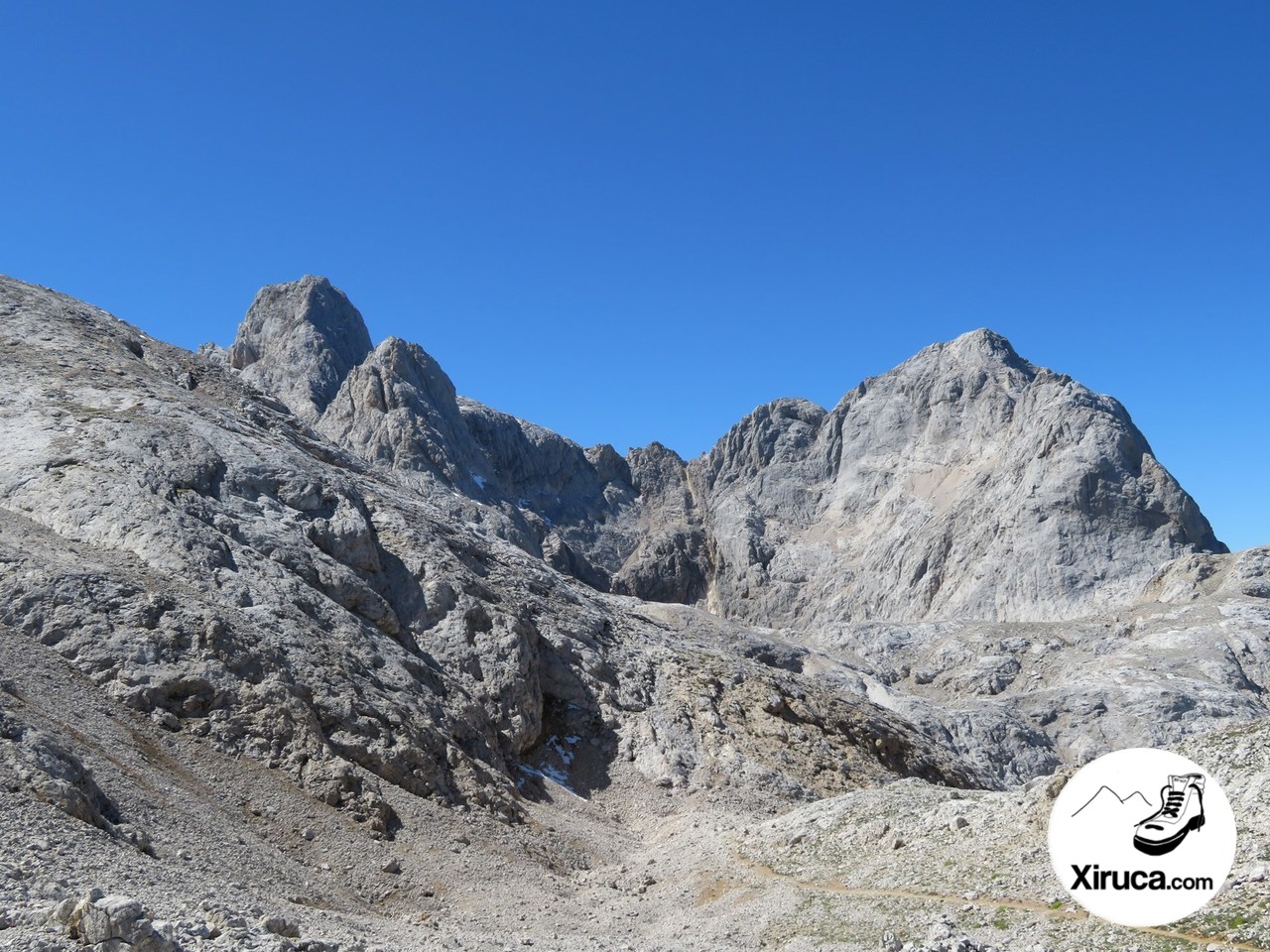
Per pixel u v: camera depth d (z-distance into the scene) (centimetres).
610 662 7175
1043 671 16312
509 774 5612
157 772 3597
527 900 3897
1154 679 14462
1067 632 17525
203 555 5091
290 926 2333
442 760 4909
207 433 6359
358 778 4247
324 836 3816
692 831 5094
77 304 8094
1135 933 2458
